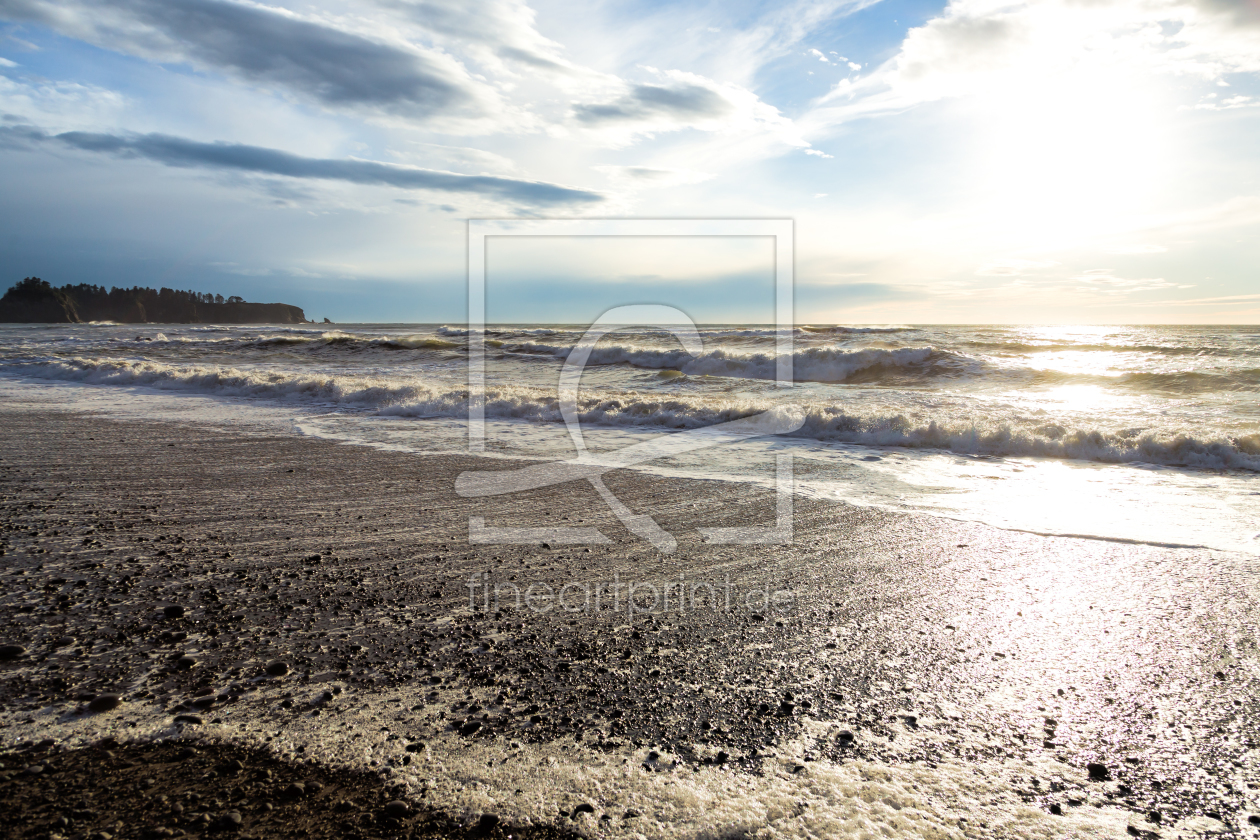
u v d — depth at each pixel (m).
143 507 4.57
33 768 1.75
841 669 2.47
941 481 5.88
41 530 3.99
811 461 6.75
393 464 6.29
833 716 2.15
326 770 1.80
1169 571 3.56
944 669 2.48
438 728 2.03
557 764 1.86
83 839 1.48
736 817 1.65
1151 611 3.01
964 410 9.84
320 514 4.52
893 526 4.46
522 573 3.49
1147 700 2.25
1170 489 5.62
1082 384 12.70
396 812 1.63
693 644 2.68
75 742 1.88
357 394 10.89
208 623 2.76
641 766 1.86
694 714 2.15
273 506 4.70
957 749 1.98
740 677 2.40
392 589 3.22
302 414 9.53
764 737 2.03
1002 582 3.41
